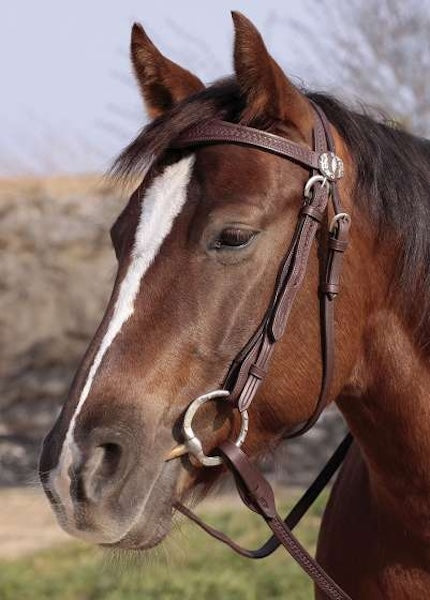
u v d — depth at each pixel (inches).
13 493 425.4
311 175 114.1
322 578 119.9
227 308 109.3
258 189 110.8
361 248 118.6
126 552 115.0
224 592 268.5
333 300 114.5
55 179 546.0
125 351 108.2
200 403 108.7
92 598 275.9
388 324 121.3
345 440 139.4
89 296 513.0
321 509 338.6
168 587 273.1
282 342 112.9
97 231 517.0
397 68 469.4
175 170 112.6
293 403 114.7
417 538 123.0
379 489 125.0
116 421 106.3
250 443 115.6
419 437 122.1
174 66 125.3
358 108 132.8
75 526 104.8
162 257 109.7
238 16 114.0
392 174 120.6
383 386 122.4
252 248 109.8
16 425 510.3
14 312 517.3
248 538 317.7
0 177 551.8
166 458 108.7
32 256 519.5
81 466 105.0
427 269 120.3
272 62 114.0
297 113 116.0
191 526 319.6
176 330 108.5
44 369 515.2
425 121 468.8
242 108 116.2
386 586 125.3
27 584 283.3
